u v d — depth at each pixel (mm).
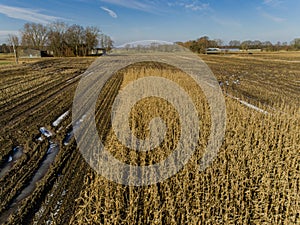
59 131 9734
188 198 5242
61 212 5234
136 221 4871
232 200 5160
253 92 16656
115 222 4719
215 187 5566
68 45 73375
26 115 11734
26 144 8508
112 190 5676
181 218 4832
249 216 4820
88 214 5031
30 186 6148
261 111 11219
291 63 38719
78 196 5738
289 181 5875
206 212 4816
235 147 7211
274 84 19922
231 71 28250
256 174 5891
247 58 50125
